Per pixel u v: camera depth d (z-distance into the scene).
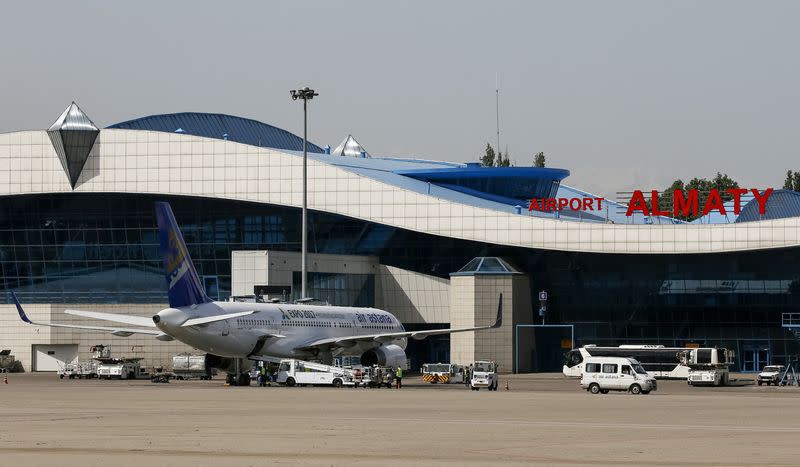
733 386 107.50
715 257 137.38
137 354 133.25
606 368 85.00
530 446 39.78
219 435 42.75
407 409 59.44
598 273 139.75
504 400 70.81
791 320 135.12
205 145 144.38
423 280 142.38
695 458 36.56
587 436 43.78
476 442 41.00
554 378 122.44
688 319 138.00
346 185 141.88
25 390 80.31
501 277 133.62
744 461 35.84
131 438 41.47
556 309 140.75
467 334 132.75
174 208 145.62
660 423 50.97
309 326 96.94
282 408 59.16
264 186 143.00
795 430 47.28
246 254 131.75
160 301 144.88
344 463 34.47
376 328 106.56
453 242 141.88
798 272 135.25
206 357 91.88
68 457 35.59
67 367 113.06
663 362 120.00
